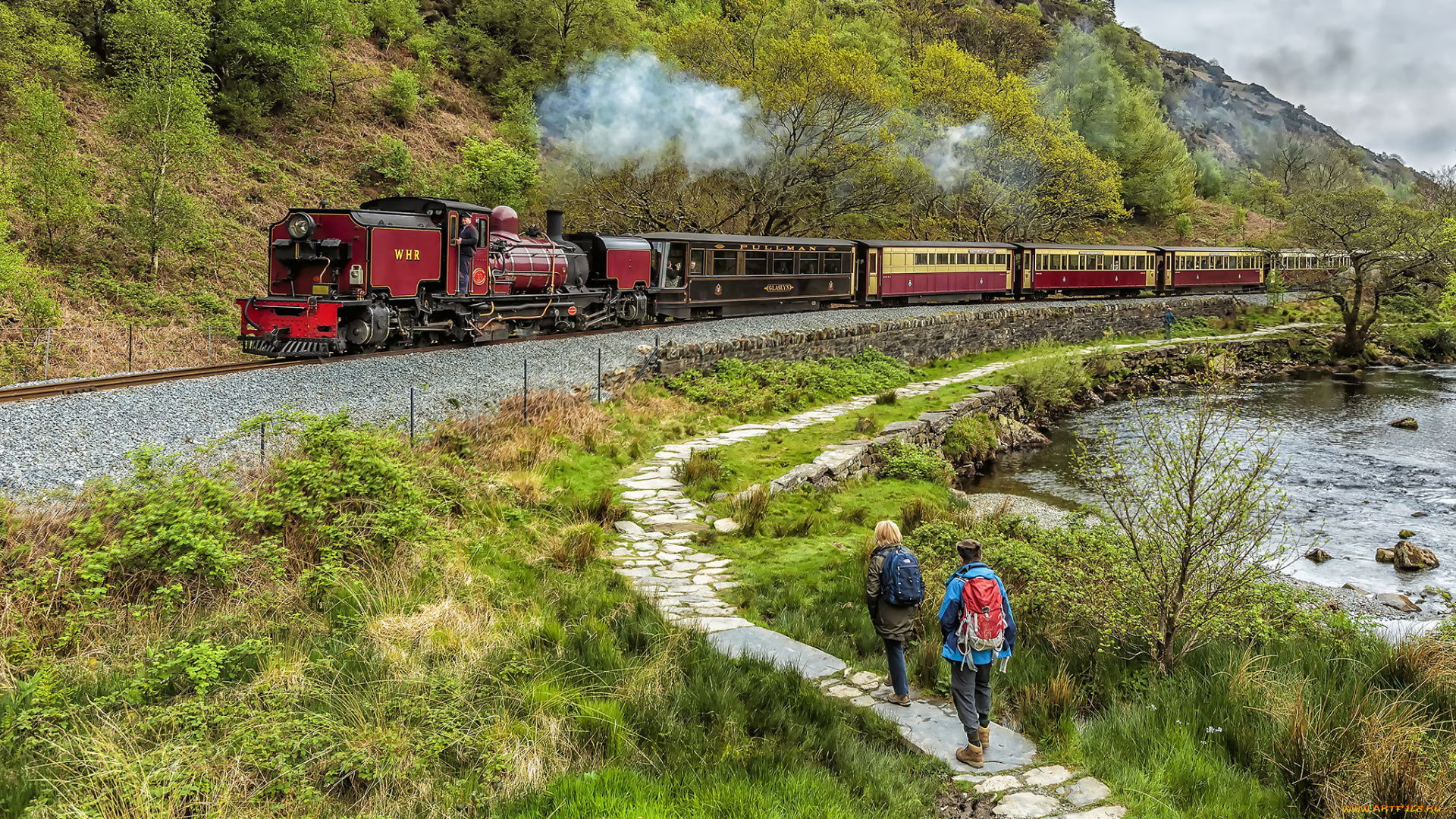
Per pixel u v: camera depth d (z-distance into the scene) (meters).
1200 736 5.70
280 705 5.11
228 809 4.21
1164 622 6.82
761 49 32.44
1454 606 10.70
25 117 18.14
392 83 31.33
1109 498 7.58
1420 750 5.12
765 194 31.94
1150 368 30.16
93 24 24.61
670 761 5.04
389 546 7.55
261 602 6.52
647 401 15.75
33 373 14.09
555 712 5.34
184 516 6.76
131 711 4.95
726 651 6.73
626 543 9.70
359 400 11.80
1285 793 5.04
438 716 5.11
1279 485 16.91
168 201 18.92
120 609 6.19
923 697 6.27
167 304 18.30
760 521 10.58
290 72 27.72
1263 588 7.42
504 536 8.85
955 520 11.14
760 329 22.14
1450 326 36.41
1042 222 42.38
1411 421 22.38
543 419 12.99
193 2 24.23
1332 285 38.16
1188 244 57.44
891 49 45.94
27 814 4.09
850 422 16.97
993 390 21.97
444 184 28.47
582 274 20.61
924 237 41.31
